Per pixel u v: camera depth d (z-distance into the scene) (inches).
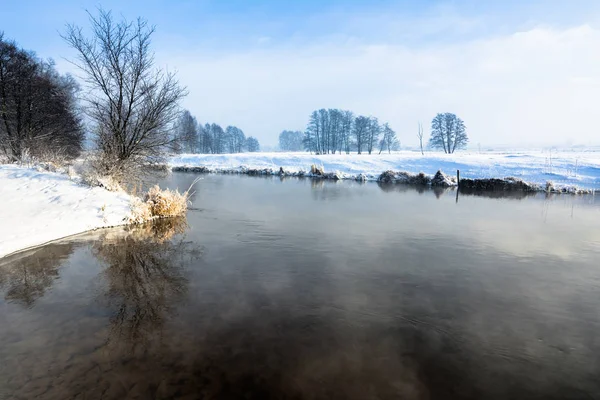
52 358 204.8
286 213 640.4
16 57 1055.0
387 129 3284.9
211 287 310.0
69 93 1425.9
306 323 247.1
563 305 277.3
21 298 288.7
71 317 256.7
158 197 596.1
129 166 670.5
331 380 186.1
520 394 178.1
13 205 510.9
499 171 1273.4
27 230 441.4
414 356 209.0
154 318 254.7
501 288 309.3
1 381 184.1
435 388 181.2
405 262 375.2
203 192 943.7
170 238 464.1
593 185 1031.0
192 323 247.3
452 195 911.0
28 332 234.7
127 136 673.6
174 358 205.2
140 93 653.3
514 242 451.2
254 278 330.6
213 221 567.5
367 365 199.6
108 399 170.2
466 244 441.4
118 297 291.0
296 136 5871.1
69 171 727.7
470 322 250.5
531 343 224.4
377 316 258.1
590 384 185.9
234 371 192.9
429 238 468.8
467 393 177.8
